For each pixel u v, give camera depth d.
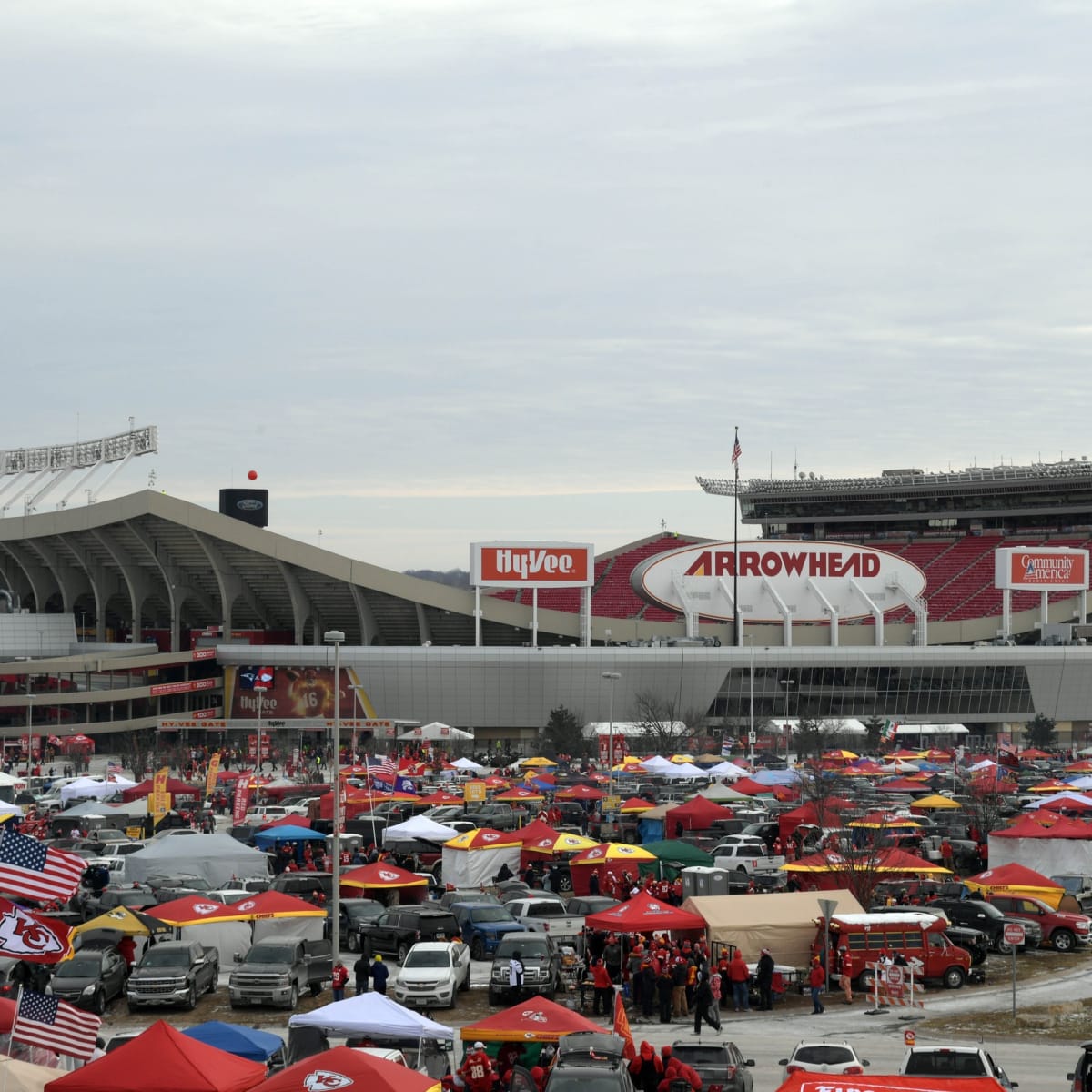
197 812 82.31
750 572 164.88
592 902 51.50
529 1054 31.20
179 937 47.22
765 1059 36.44
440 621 169.38
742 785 85.38
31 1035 26.50
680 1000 42.22
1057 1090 33.06
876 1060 36.25
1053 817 66.62
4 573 187.12
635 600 183.88
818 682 157.62
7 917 27.56
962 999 44.69
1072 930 53.00
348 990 45.22
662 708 146.88
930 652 158.38
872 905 55.28
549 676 153.25
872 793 88.25
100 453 174.12
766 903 46.47
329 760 121.06
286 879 55.91
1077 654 160.12
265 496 189.00
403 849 68.44
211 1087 24.38
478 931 50.12
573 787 85.62
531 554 151.25
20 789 97.00
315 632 177.75
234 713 153.50
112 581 182.38
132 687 149.00
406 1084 24.72
